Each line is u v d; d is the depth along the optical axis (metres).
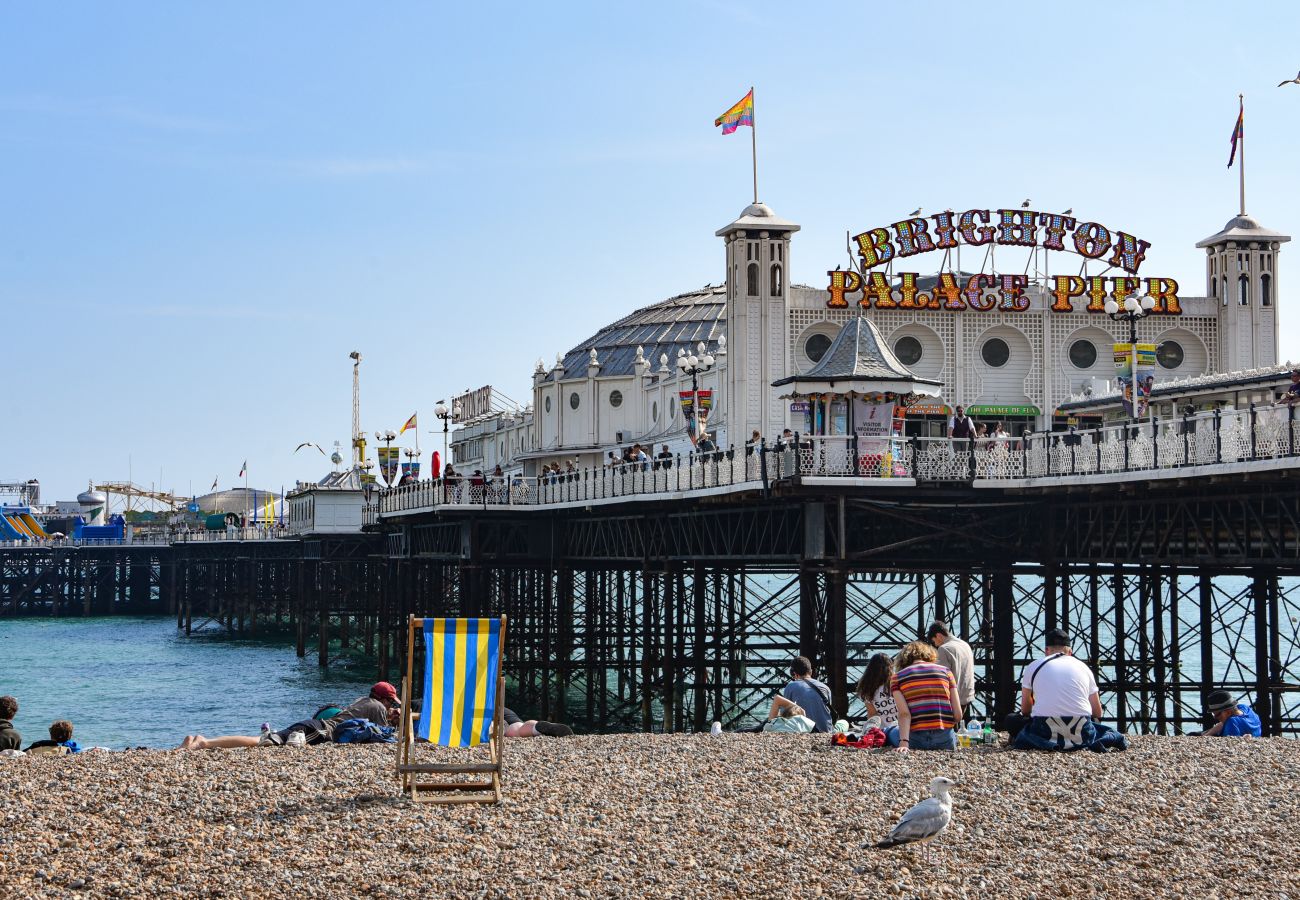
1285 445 32.72
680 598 56.84
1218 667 71.44
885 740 24.70
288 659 100.31
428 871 17.20
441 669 20.16
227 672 89.94
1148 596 47.09
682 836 18.55
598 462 90.38
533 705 67.31
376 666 94.12
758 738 25.89
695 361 51.91
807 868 17.31
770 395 57.19
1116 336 59.22
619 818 19.38
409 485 72.94
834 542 43.31
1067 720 23.56
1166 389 50.03
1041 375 58.53
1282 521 35.72
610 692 70.31
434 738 20.02
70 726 25.75
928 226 58.75
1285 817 19.14
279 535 120.94
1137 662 46.84
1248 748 24.03
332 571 120.94
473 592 65.94
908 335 57.94
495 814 19.55
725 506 50.66
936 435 57.06
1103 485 39.50
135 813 19.33
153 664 96.06
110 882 16.73
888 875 17.05
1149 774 21.59
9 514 191.38
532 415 101.75
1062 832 18.61
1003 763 22.44
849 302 57.91
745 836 18.56
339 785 20.89
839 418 45.25
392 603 96.44
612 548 60.91
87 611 158.00
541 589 82.31
